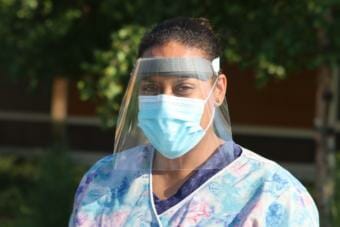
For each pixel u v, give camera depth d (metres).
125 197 2.84
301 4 7.28
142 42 2.85
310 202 2.69
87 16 8.81
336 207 8.87
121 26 8.23
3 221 10.01
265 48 7.36
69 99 16.03
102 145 15.98
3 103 16.64
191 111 2.74
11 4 8.69
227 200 2.69
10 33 8.84
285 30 7.36
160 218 2.73
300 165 15.42
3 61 9.08
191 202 2.71
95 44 8.87
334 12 7.50
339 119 14.84
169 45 2.77
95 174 2.96
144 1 7.59
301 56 7.72
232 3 7.51
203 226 2.67
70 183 9.34
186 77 2.75
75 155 15.88
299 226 2.61
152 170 2.85
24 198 11.04
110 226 2.81
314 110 15.40
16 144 16.34
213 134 2.82
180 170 2.78
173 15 7.47
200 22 2.86
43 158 9.55
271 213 2.63
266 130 15.56
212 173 2.75
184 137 2.75
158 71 2.75
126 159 2.93
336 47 7.46
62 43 8.91
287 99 15.48
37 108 16.42
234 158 2.78
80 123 16.02
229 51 7.57
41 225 9.24
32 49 8.89
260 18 7.46
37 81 9.30
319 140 8.83
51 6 8.82
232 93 15.52
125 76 7.47
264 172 2.72
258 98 15.51
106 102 7.74
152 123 2.76
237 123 15.59
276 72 7.75
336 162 9.52
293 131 15.48
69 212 9.23
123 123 2.97
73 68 9.03
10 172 13.25
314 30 7.50
